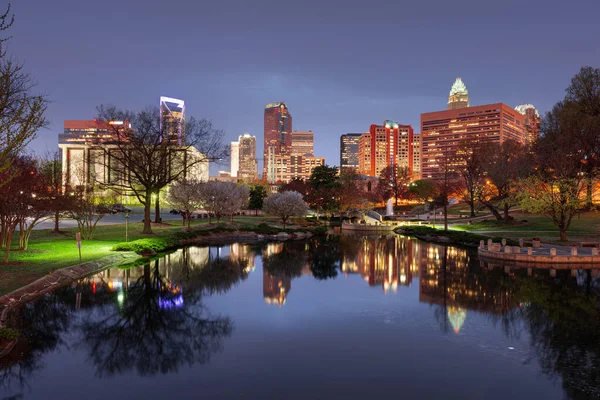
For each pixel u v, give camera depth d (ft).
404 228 221.46
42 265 83.56
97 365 41.65
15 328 53.21
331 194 305.53
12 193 84.99
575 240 142.82
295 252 136.46
